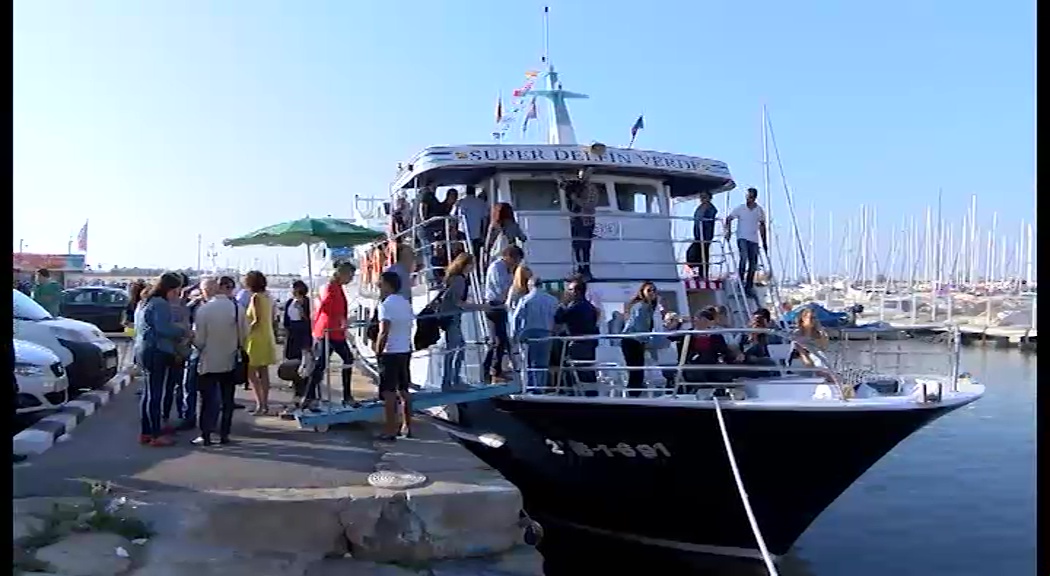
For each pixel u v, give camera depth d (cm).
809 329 1075
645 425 863
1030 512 1225
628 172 1203
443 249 1187
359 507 678
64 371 1057
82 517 627
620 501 953
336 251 1931
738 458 854
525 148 1155
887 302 5606
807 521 910
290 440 917
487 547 702
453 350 928
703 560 949
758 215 1230
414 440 912
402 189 1334
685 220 1206
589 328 942
